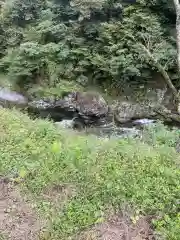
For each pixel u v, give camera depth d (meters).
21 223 4.55
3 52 15.05
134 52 11.69
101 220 4.52
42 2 13.94
